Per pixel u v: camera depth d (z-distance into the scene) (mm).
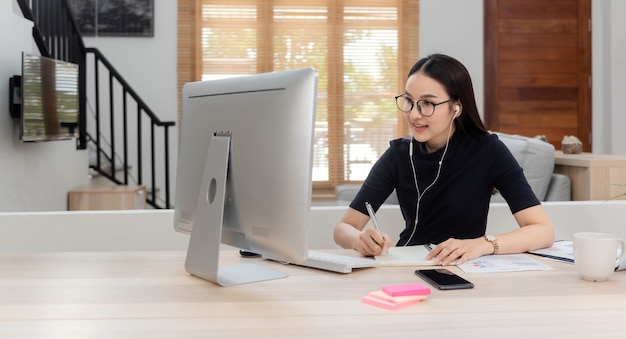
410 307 1129
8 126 3908
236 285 1317
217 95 1456
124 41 6258
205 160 1463
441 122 1839
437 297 1200
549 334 964
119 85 6246
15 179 3998
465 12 6539
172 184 6316
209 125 1466
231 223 1400
